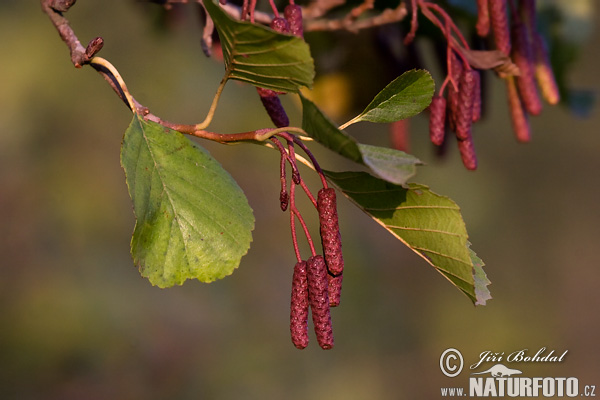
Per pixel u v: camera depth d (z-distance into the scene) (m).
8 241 7.16
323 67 3.71
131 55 6.70
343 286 8.63
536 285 9.72
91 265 7.27
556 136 9.88
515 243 9.82
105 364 6.97
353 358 8.41
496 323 9.36
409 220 2.10
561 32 3.94
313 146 7.88
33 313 6.94
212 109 2.02
